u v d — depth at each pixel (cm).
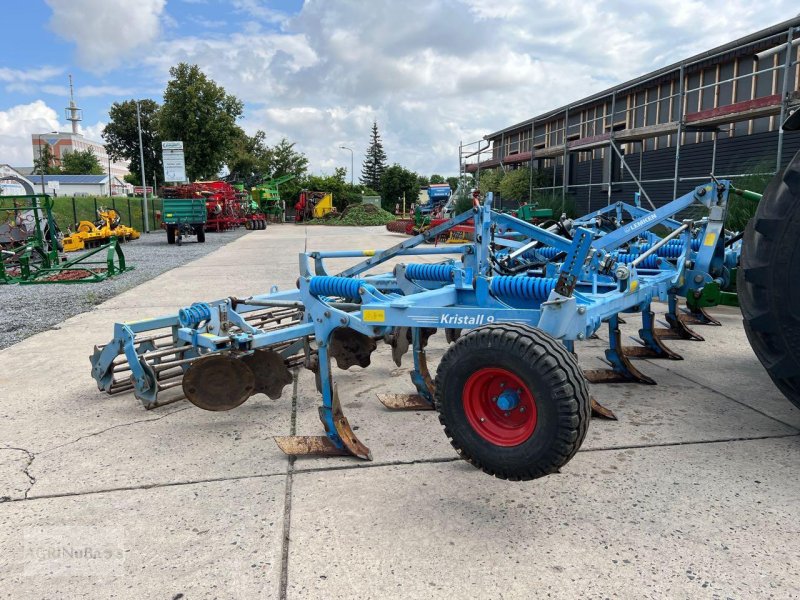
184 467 321
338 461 326
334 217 4309
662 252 604
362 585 218
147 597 214
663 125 1432
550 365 222
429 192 3225
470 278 370
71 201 2934
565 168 1978
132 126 6412
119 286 1036
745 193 483
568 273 271
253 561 234
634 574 221
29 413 411
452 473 309
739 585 214
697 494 281
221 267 1330
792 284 310
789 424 369
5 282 1116
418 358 413
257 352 410
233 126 4109
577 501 276
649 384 455
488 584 217
